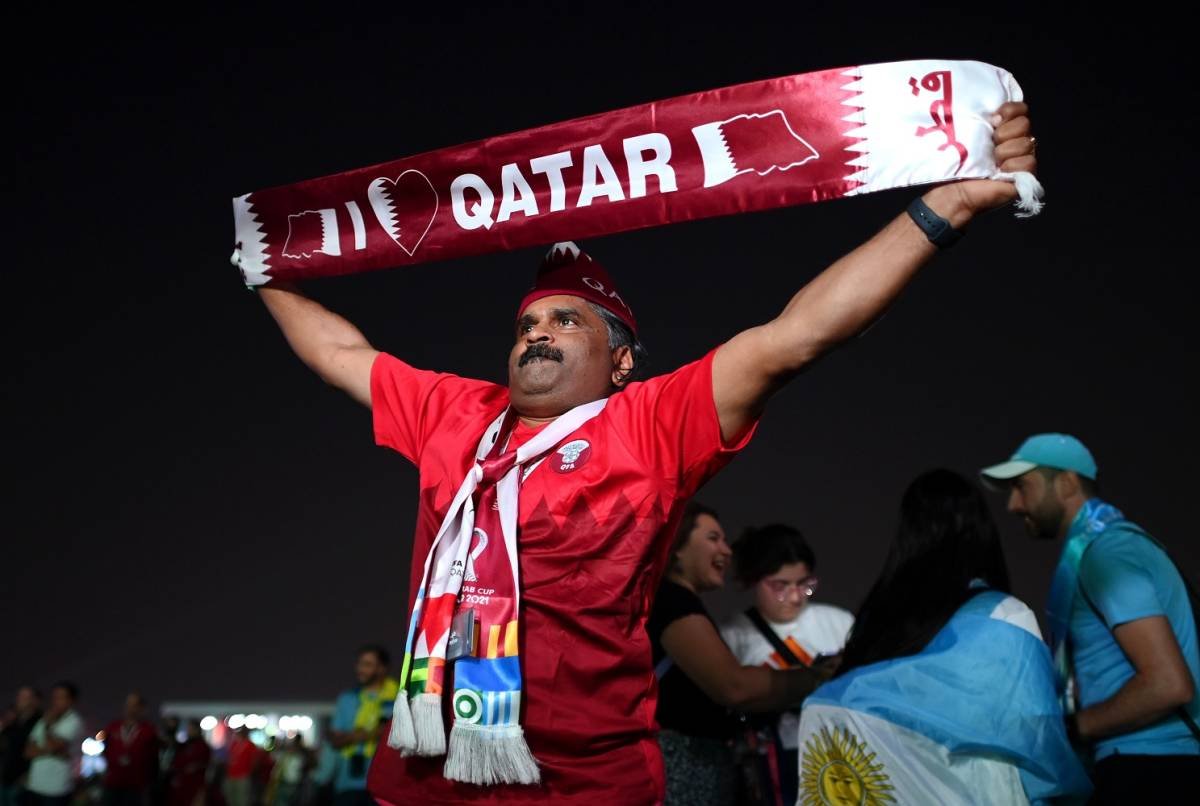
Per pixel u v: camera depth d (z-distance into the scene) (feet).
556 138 7.72
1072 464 11.52
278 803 49.60
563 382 7.38
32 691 36.86
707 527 12.20
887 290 6.44
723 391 6.78
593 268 7.95
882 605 9.64
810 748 9.41
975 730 8.80
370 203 8.50
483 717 6.39
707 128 7.26
